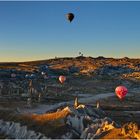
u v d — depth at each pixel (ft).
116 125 229.45
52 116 252.21
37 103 487.61
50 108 449.06
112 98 626.64
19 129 257.55
